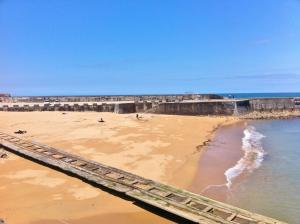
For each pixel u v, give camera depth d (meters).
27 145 22.00
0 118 36.41
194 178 17.86
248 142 30.31
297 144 29.52
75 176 16.31
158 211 12.76
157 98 64.31
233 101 54.91
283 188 16.62
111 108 46.66
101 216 12.38
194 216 11.73
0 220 11.05
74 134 27.52
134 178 15.82
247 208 14.02
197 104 52.00
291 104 61.25
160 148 24.11
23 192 14.33
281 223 11.32
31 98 73.56
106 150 22.47
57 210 12.73
